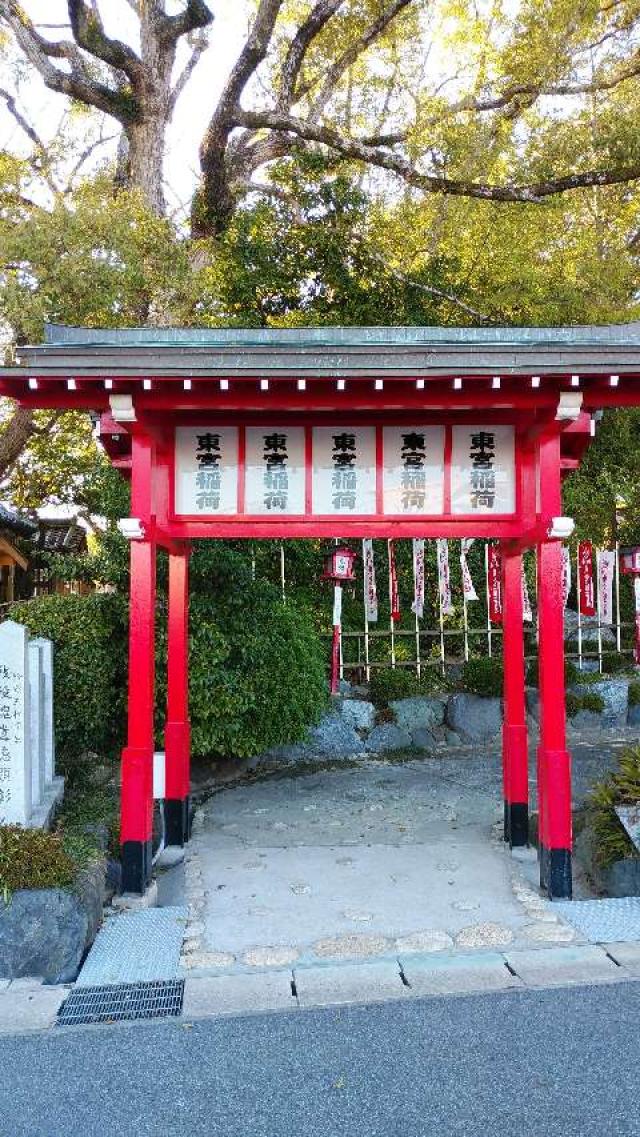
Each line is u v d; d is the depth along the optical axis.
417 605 11.98
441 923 5.28
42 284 10.85
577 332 6.01
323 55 16.02
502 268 13.46
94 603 8.31
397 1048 3.79
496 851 6.87
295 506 6.29
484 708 11.79
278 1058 3.73
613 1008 4.12
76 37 12.96
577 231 14.73
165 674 8.62
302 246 12.83
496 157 13.32
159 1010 4.19
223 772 10.02
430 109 13.78
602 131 12.80
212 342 5.85
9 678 5.45
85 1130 3.26
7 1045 3.87
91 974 4.59
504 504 6.29
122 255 11.07
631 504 13.77
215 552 9.19
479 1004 4.19
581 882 6.16
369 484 6.29
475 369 5.18
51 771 6.93
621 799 6.21
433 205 13.87
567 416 5.47
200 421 6.32
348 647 12.63
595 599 12.26
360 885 6.05
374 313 12.92
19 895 4.64
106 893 5.74
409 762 10.62
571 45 13.72
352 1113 3.33
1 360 11.61
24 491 17.83
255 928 5.25
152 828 6.21
